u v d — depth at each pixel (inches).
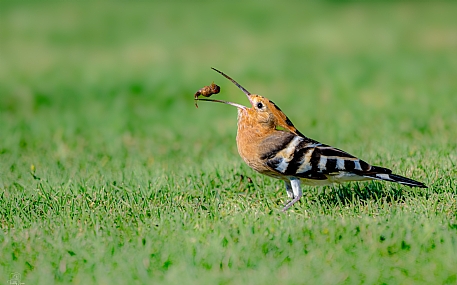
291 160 376.2
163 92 871.7
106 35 1320.1
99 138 624.4
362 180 377.7
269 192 417.4
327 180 380.5
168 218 362.6
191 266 306.8
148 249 322.0
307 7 1551.4
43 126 676.7
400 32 1259.8
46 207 393.1
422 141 537.6
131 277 301.3
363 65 998.4
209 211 382.9
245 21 1438.2
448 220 345.7
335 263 305.3
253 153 388.5
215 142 608.1
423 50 1098.7
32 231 351.3
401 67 967.6
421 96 764.6
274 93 860.0
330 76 940.0
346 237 325.7
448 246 311.1
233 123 698.8
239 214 368.2
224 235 331.9
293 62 1052.5
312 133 621.3
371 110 716.0
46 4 1610.5
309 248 319.0
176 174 458.6
